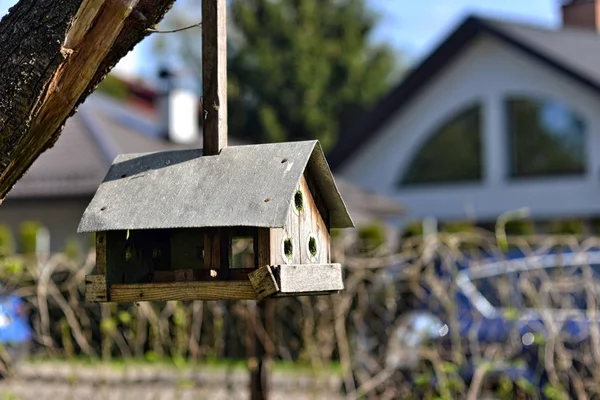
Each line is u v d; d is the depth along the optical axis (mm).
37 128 6109
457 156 33375
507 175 32219
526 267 13258
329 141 60844
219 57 6754
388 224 34750
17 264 11906
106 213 6512
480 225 32750
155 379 13680
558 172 31156
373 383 12766
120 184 6730
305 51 61469
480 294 14008
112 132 33844
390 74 66375
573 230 22375
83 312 12727
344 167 35656
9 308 12133
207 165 6680
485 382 13102
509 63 32031
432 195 33844
